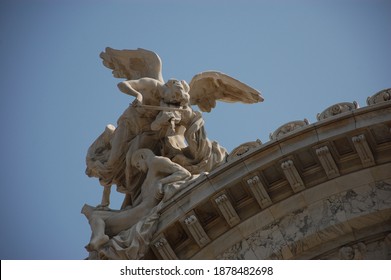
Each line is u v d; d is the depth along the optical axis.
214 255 69.00
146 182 73.62
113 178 76.81
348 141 68.75
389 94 68.75
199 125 75.69
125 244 69.19
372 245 67.62
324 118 69.00
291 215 68.88
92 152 78.44
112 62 80.56
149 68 79.19
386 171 68.38
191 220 69.00
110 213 72.88
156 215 69.94
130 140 76.88
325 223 67.94
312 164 69.38
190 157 75.81
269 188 69.50
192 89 79.75
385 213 67.44
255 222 69.06
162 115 75.44
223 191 69.00
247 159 69.00
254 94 79.62
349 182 68.75
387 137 68.56
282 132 69.81
